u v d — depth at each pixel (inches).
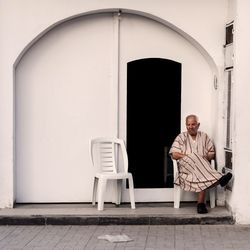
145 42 362.9
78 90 362.3
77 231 319.9
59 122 362.3
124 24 361.4
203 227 327.9
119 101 364.2
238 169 330.0
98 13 358.9
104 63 362.3
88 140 364.2
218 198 355.9
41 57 359.6
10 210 344.5
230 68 338.0
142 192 366.0
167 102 366.0
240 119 328.5
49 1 346.0
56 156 363.3
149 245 291.7
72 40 360.8
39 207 354.0
